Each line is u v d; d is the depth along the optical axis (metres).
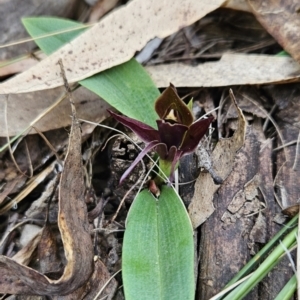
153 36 0.27
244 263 0.24
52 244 0.25
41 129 0.28
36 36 0.29
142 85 0.26
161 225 0.23
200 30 0.32
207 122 0.23
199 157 0.25
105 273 0.24
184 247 0.22
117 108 0.26
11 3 0.33
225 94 0.28
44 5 0.34
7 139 0.28
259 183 0.25
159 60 0.30
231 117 0.27
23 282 0.22
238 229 0.24
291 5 0.28
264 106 0.28
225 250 0.24
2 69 0.31
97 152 0.28
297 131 0.26
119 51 0.27
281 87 0.28
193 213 0.25
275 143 0.27
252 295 0.23
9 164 0.28
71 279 0.22
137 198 0.24
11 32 0.33
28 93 0.28
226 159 0.25
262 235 0.24
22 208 0.27
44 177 0.28
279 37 0.28
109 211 0.27
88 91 0.28
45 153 0.28
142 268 0.22
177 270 0.22
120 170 0.26
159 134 0.23
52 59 0.27
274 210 0.25
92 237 0.25
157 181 0.25
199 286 0.24
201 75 0.28
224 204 0.25
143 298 0.22
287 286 0.23
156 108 0.23
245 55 0.28
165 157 0.24
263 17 0.28
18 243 0.26
